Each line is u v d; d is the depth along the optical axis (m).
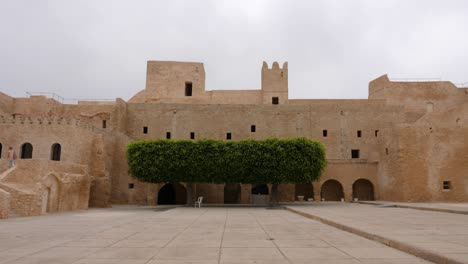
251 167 39.88
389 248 11.09
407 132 42.50
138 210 33.75
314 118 55.62
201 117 54.94
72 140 38.00
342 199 48.03
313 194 49.31
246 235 14.34
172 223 19.45
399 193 42.06
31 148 39.06
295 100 61.88
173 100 62.25
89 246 11.68
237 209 33.91
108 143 44.72
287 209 33.28
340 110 56.00
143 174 39.03
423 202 40.38
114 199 45.38
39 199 26.45
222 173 39.84
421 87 63.22
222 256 9.96
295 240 12.88
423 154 41.91
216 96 63.12
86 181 35.12
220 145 40.41
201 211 30.59
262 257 9.79
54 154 38.59
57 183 30.28
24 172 28.34
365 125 55.72
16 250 10.97
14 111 52.84
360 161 48.69
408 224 16.61
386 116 56.03
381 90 64.06
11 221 20.94
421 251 9.65
